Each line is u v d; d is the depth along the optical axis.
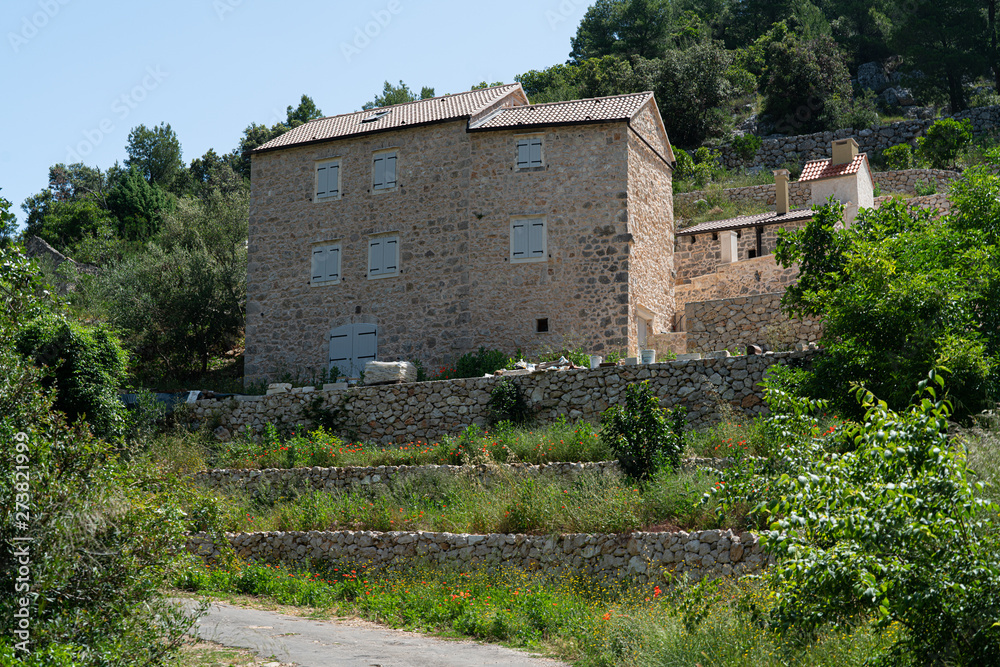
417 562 13.03
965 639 5.44
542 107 24.42
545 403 17.61
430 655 9.20
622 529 11.95
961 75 47.41
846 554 5.54
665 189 25.69
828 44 49.19
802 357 15.76
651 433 13.37
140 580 6.73
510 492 13.63
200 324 28.20
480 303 22.78
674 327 25.16
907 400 10.51
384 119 25.22
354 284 24.00
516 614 10.71
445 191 23.59
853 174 26.06
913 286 10.86
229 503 15.29
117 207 46.06
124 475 7.04
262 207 25.39
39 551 6.21
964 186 13.00
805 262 13.76
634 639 8.98
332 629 10.54
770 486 6.47
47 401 7.12
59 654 5.91
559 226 22.78
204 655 8.61
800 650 6.91
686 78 45.66
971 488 5.50
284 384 19.97
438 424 18.28
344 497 15.30
